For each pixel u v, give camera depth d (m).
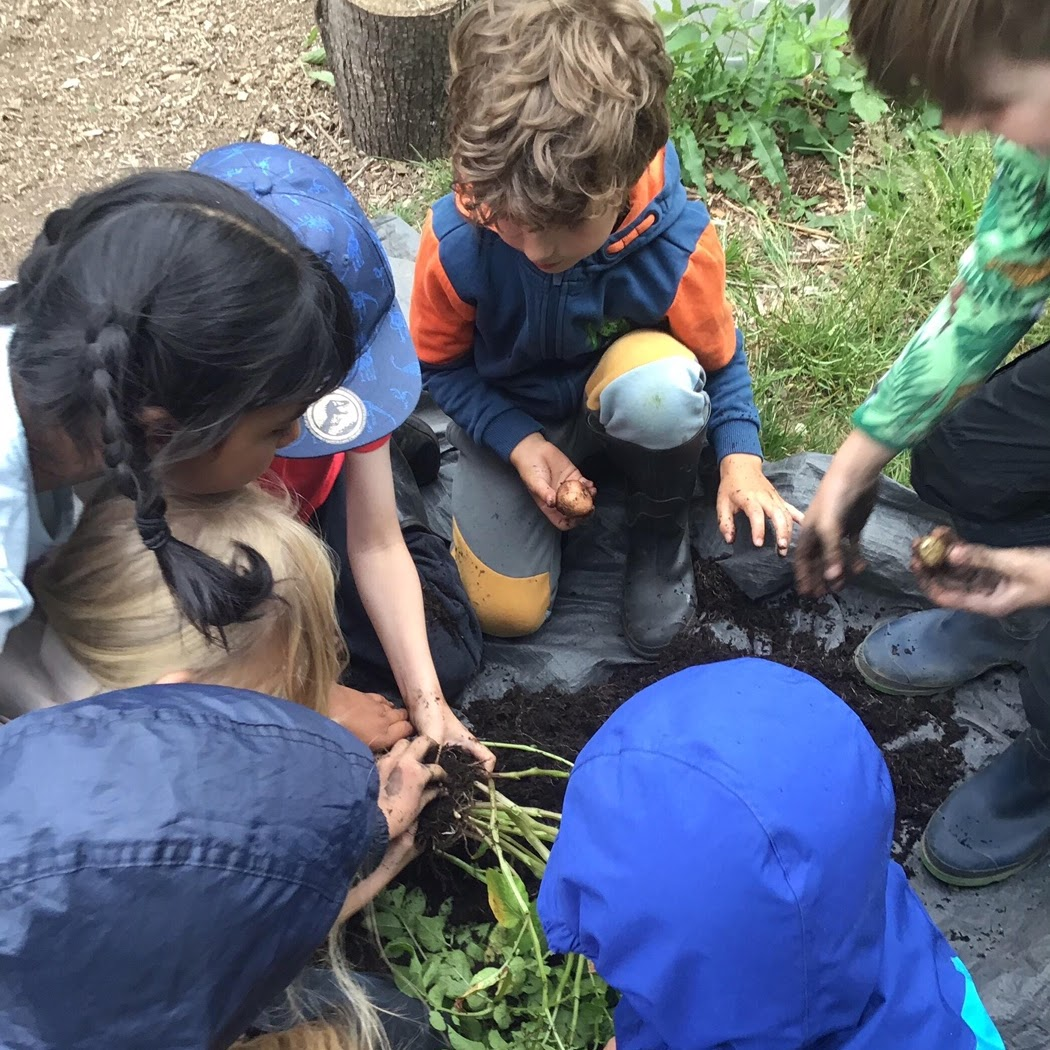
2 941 0.62
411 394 1.33
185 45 2.94
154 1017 0.67
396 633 1.45
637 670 1.68
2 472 0.77
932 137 2.44
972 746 1.54
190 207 0.74
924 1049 0.92
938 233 2.26
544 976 1.22
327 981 1.13
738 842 0.81
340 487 1.52
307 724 0.77
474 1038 1.27
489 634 1.72
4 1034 0.65
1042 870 1.41
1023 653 1.49
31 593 0.93
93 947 0.64
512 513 1.68
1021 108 0.77
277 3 3.04
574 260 1.35
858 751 0.89
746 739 0.86
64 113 2.78
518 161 1.19
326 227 1.17
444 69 2.40
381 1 2.29
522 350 1.58
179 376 0.72
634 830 0.85
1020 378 1.31
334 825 0.75
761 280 2.28
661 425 1.46
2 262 2.46
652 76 1.28
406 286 2.07
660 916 0.83
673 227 1.47
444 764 1.35
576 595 1.77
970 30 0.73
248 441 0.82
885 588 1.65
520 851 1.37
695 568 1.72
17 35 2.97
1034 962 1.34
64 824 0.64
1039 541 1.45
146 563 0.89
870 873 0.86
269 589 0.84
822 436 2.00
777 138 2.51
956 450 1.38
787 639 1.66
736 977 0.83
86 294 0.71
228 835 0.68
